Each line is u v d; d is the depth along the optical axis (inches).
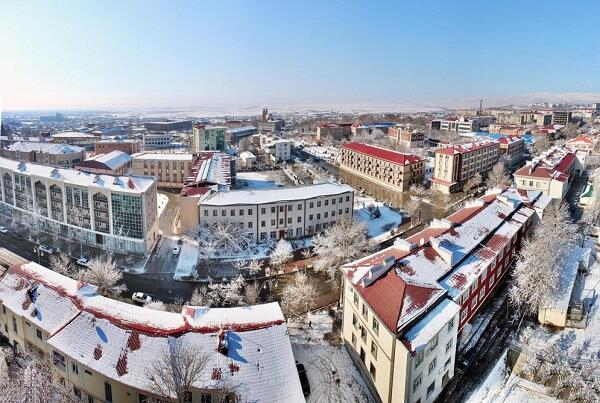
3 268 3486.7
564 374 2166.6
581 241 3878.0
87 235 4042.8
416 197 5959.6
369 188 6550.2
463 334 2536.9
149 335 1884.8
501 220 3368.6
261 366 1840.6
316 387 2201.0
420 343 1877.5
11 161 4820.4
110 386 1820.9
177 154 7155.5
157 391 1701.5
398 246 2682.1
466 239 2903.5
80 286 2272.4
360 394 2186.3
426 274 2380.7
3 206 4862.2
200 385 1729.8
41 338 2139.5
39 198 4315.9
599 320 2711.6
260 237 4158.5
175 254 3804.1
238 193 4261.8
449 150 6250.0
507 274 3294.8
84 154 7810.0
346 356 2461.9
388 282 2218.3
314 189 4527.6
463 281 2450.8
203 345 1867.6
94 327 1973.4
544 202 4079.7
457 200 5802.2
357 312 2354.8
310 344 2549.2
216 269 3540.8
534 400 2091.5
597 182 5324.8
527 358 2383.1
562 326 2645.2
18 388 1852.9
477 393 2170.3
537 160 6235.2
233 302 2992.1
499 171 6235.2
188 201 4217.5
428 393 2066.9
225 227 3902.6
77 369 1913.1
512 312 2815.0
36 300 2220.7
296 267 3609.7
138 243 3809.1
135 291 3181.6
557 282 2837.1
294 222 4264.3
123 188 3801.7
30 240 4136.3
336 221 4466.0
